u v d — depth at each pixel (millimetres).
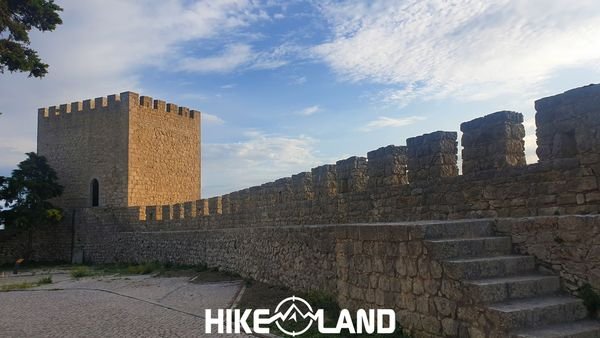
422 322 7770
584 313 6746
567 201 9172
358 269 9617
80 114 46875
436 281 7516
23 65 18609
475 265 7211
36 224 41688
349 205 16312
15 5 19094
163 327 10984
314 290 12680
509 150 10617
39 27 19812
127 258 38875
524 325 6301
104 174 45000
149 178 45906
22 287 22312
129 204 43719
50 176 45406
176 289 18609
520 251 7918
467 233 8188
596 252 6883
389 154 14352
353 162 16641
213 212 30266
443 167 12469
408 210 13312
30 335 10836
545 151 9688
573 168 9086
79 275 28656
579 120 9023
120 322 11914
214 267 25531
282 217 21906
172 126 49000
